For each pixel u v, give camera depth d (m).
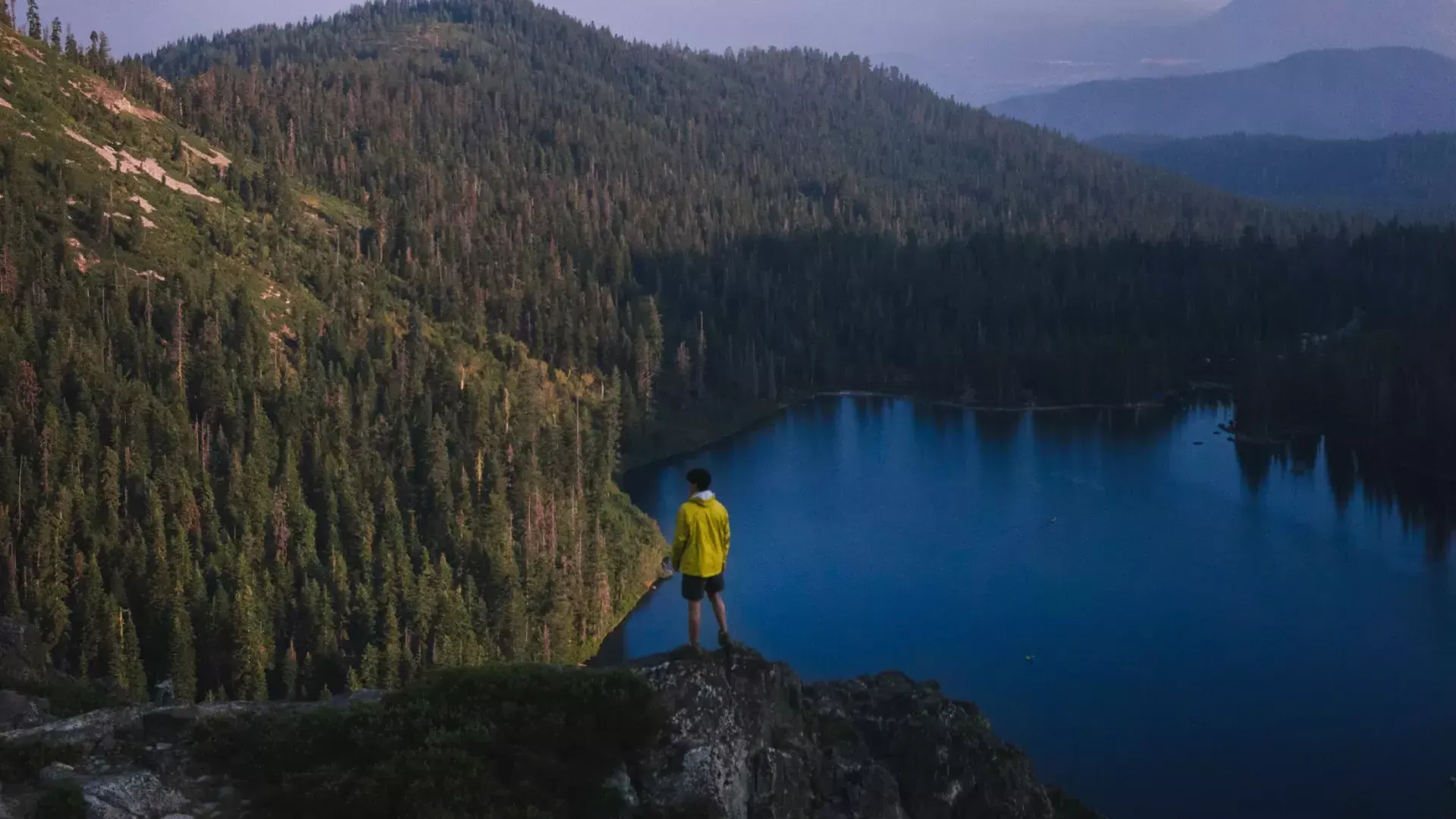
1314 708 92.25
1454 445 162.38
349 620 97.25
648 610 118.81
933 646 106.12
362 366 150.38
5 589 91.50
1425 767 82.94
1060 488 160.25
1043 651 104.50
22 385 110.88
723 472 175.38
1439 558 126.94
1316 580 121.00
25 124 163.25
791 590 121.62
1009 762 26.17
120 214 157.12
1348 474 165.00
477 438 136.62
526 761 18.36
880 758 25.16
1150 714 91.94
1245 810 77.69
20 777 17.86
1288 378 195.75
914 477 168.75
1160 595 117.94
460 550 109.81
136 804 16.94
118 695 30.34
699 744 19.78
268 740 18.64
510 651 98.75
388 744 18.34
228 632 89.56
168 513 103.88
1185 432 194.00
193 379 127.69
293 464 115.50
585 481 138.00
